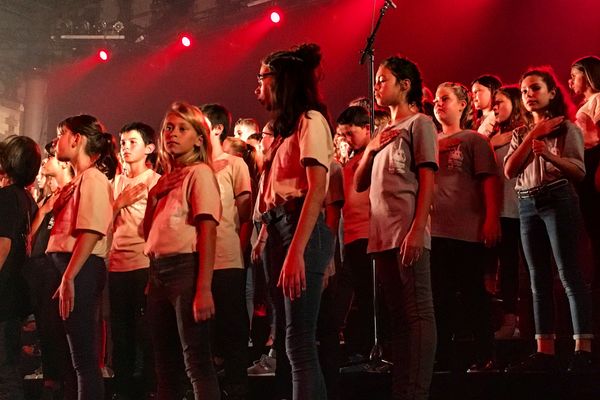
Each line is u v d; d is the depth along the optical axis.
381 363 3.50
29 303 3.61
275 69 2.54
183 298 2.69
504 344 3.66
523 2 9.31
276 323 3.31
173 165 2.99
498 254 3.85
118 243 3.86
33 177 3.77
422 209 2.57
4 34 12.58
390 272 2.62
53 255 3.31
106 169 3.53
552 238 3.30
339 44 10.59
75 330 3.12
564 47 9.05
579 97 4.68
